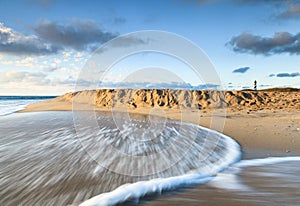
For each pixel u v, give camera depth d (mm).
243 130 7090
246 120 8938
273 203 2855
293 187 3316
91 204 2627
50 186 3068
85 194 2879
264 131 6938
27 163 3861
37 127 6980
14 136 5727
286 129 7188
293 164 4297
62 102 17500
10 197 2766
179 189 3189
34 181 3203
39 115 10250
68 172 3539
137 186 3123
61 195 2838
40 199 2738
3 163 3852
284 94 15906
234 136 6359
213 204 2805
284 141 5840
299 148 5277
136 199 2838
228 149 5164
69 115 10094
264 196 3047
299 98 14641
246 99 14148
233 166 4195
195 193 3094
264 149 5223
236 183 3457
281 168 4102
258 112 11195
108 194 2867
